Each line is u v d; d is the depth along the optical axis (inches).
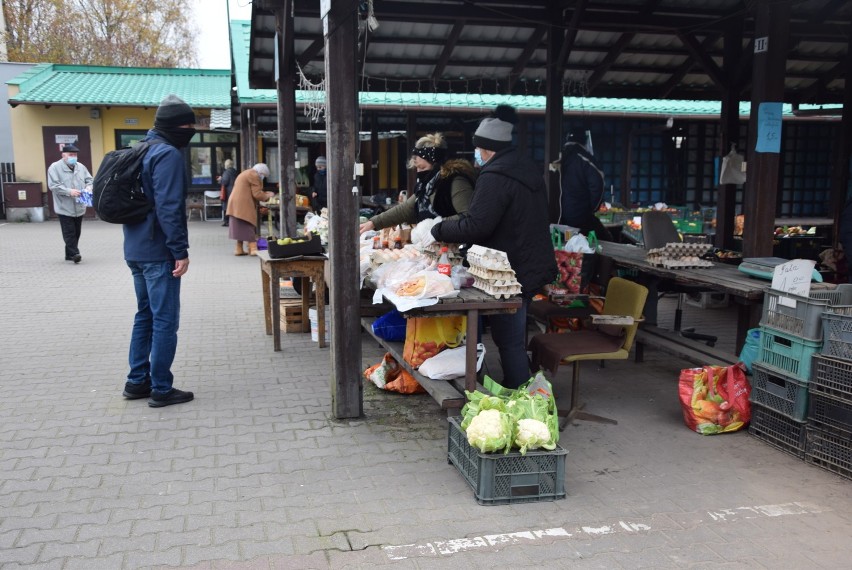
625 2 312.3
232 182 716.7
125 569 112.7
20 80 761.0
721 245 355.9
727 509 135.7
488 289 157.9
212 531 125.0
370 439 169.2
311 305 294.5
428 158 195.5
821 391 153.6
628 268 250.5
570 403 198.7
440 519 130.6
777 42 217.5
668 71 381.4
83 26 1275.8
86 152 788.6
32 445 162.9
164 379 189.5
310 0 284.7
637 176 598.9
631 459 159.6
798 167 625.6
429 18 302.4
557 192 335.6
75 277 401.4
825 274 277.9
